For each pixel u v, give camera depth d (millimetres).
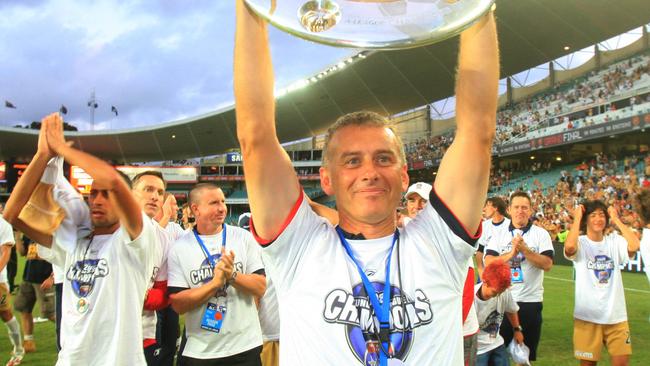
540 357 5785
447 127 40406
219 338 3420
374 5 1097
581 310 4781
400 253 1455
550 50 29906
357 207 1455
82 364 2697
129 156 53188
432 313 1381
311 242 1470
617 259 4707
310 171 48188
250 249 3740
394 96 37469
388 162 1478
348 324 1346
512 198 5375
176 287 3510
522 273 5051
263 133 1415
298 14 1081
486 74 1448
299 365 1354
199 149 51562
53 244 2846
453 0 1092
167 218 4629
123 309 2779
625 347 4605
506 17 26984
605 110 24734
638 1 24203
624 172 23641
